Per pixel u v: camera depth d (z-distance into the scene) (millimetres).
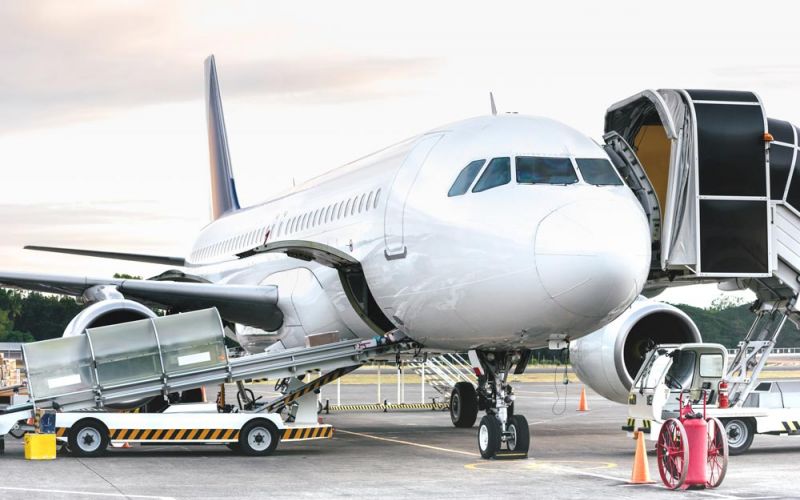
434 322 19500
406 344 21938
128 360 20953
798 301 23141
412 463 18844
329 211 24156
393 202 20406
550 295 17062
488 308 17922
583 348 23859
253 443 20188
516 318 17688
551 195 17844
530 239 17219
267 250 22984
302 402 22266
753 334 24219
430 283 18984
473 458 19766
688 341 23938
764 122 22047
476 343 19156
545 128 19453
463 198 18656
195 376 21328
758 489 15344
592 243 16875
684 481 14992
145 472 17234
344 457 19953
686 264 21688
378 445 22812
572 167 18531
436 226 18828
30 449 19047
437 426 29656
